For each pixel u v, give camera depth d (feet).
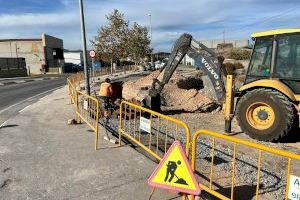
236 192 18.38
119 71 176.86
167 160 15.06
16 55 232.32
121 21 143.64
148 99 41.22
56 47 257.55
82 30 50.85
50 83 116.88
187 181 14.69
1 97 68.95
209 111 44.88
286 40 29.43
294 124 28.94
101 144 27.50
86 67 52.03
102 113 39.14
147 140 29.22
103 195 18.04
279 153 12.35
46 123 36.94
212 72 34.83
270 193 18.35
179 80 67.51
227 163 23.04
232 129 33.86
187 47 37.91
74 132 32.09
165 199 17.31
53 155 24.84
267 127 28.99
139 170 21.48
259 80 30.63
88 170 21.63
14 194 18.34
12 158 24.30
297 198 11.79
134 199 17.47
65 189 18.88
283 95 28.81
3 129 34.06
